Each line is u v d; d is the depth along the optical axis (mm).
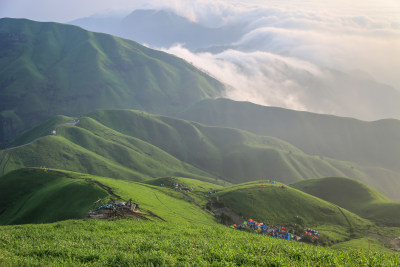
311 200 195625
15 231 42438
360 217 193375
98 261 20969
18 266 20297
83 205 124500
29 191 170500
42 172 187625
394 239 151125
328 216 183000
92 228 46406
